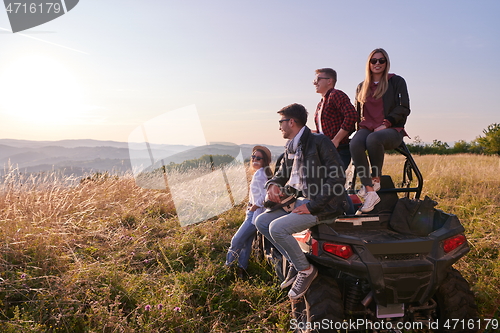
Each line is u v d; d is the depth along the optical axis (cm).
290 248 299
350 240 288
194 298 393
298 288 294
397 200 375
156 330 314
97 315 322
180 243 526
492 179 993
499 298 359
